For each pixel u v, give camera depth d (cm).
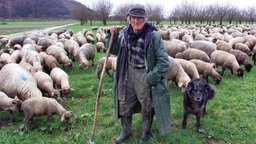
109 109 337
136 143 250
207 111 329
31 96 322
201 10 3014
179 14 3111
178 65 396
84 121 301
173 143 249
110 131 273
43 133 274
